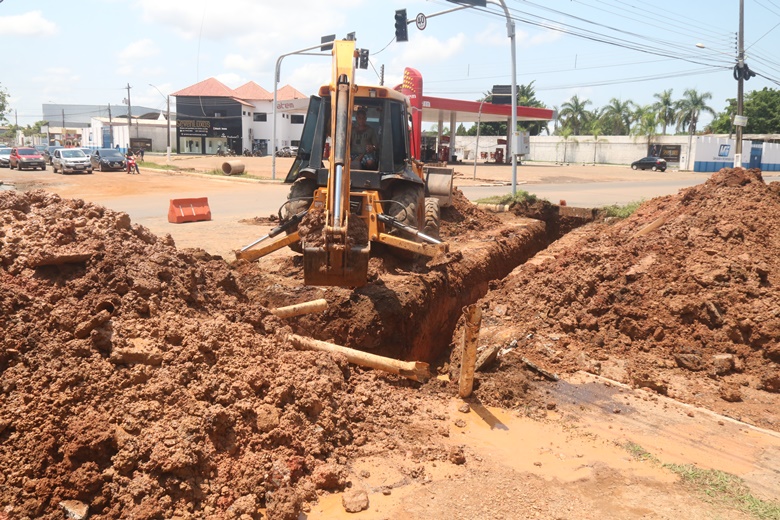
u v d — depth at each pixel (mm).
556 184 32219
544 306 8695
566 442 5582
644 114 62562
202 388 4645
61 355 4324
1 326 4281
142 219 16094
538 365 7289
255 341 5469
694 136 56031
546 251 12164
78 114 113250
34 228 5227
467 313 6066
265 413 4742
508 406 6277
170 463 3988
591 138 63969
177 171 36125
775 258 8742
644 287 8461
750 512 4555
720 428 5957
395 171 9477
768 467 5254
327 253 6809
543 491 4730
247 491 4227
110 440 4000
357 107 9617
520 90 72500
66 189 25500
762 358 7312
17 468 3777
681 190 13406
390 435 5410
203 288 5750
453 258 10133
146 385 4453
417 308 8008
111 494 3842
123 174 34312
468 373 6234
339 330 7348
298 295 7801
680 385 6953
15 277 4809
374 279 8547
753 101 66875
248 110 66438
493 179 33969
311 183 9945
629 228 11727
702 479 4988
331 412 5230
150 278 5223
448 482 4785
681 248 9117
